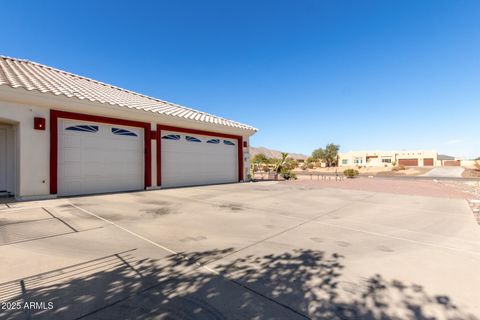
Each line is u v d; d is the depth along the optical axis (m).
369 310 2.56
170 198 9.54
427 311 2.57
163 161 12.98
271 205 8.50
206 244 4.46
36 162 8.60
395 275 3.35
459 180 24.02
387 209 8.06
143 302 2.61
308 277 3.24
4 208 7.09
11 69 10.30
